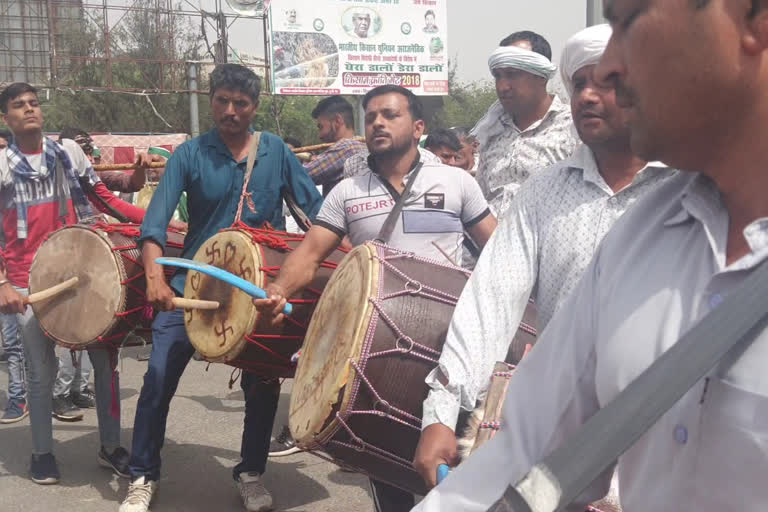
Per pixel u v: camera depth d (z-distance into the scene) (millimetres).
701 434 948
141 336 4434
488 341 2141
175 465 4758
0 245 4703
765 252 904
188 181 4020
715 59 892
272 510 4102
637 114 972
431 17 20328
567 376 1172
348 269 2875
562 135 3852
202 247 3850
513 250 2256
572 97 2275
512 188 3889
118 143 16531
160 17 22516
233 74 3955
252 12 19500
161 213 3883
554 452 862
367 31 19875
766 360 882
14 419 5684
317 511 4102
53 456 4547
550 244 2227
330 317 2885
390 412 2607
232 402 6098
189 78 20109
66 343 4305
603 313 1078
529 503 835
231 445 5137
